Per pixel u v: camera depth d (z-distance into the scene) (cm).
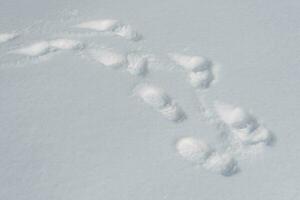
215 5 351
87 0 355
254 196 256
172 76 308
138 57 318
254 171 264
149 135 279
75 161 267
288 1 354
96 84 303
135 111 290
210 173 264
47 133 278
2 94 295
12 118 284
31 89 298
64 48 323
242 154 271
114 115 288
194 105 294
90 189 257
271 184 260
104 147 273
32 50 321
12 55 317
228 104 293
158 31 334
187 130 282
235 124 284
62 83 302
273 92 298
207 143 276
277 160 268
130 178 261
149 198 255
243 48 322
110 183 259
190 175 263
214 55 319
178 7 350
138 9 349
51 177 261
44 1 355
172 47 324
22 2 355
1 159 266
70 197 254
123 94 298
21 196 254
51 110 288
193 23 338
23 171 262
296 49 321
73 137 277
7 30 333
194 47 323
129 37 331
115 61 316
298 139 277
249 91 299
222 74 308
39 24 338
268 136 278
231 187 259
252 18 341
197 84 304
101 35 332
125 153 271
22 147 272
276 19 340
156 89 301
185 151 273
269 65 312
